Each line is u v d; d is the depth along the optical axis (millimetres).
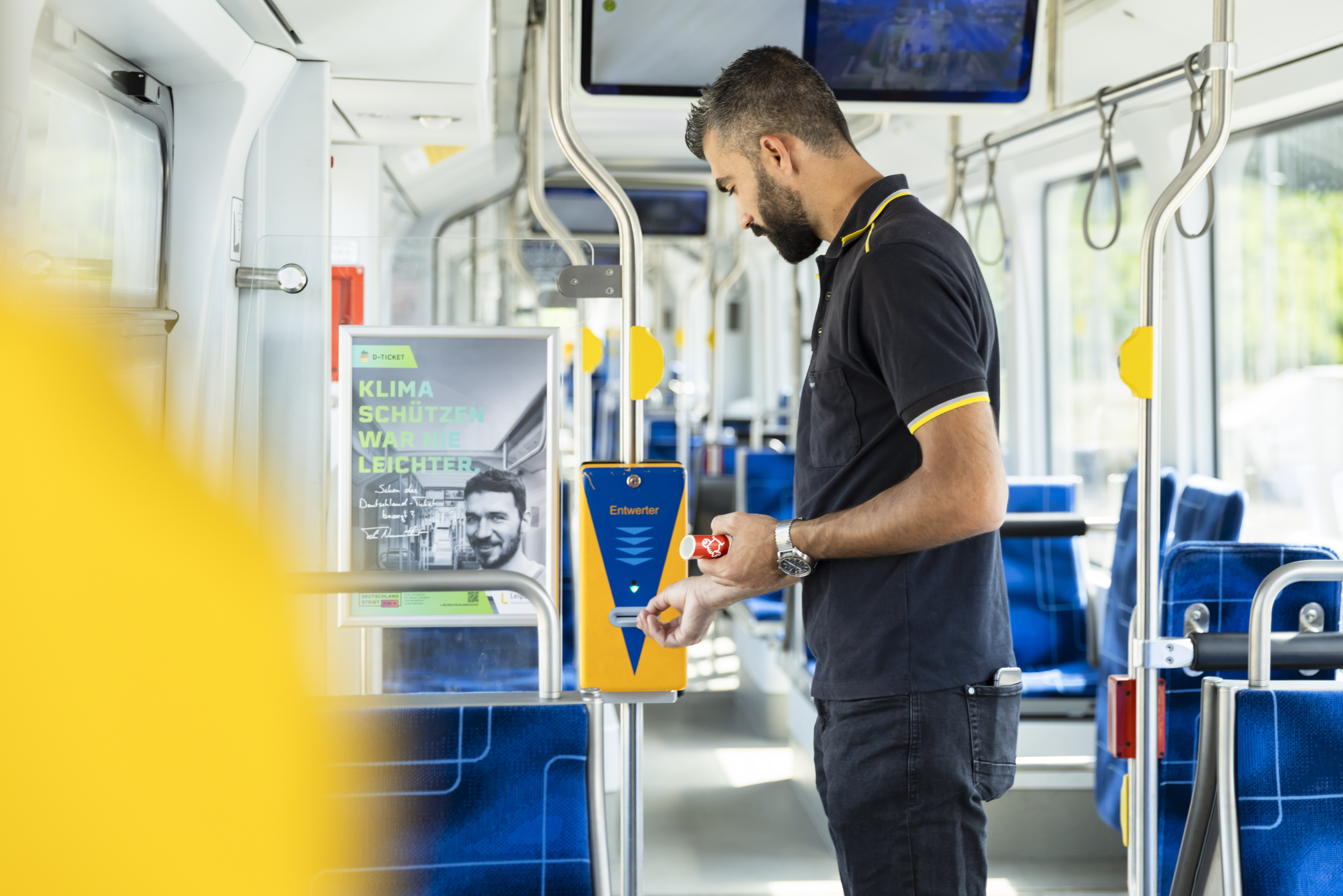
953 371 1343
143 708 155
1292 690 1634
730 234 8070
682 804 3930
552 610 1576
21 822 151
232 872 158
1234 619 2420
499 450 1988
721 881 3254
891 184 1539
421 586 1562
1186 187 1805
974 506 1309
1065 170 4059
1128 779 1861
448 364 1975
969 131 4238
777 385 9984
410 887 1470
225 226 2252
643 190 6891
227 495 175
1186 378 3479
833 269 1573
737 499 5383
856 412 1523
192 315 2195
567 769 1519
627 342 1685
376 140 3994
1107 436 4141
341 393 1961
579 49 2055
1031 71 2164
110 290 1905
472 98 3223
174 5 1757
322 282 2090
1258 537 3328
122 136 1958
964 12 2133
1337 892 1617
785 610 4285
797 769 4012
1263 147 3227
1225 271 3391
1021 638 3660
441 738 1488
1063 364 4430
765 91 1581
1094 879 3160
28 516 149
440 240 2080
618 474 1551
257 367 2092
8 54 287
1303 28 2715
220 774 159
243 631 164
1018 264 4402
